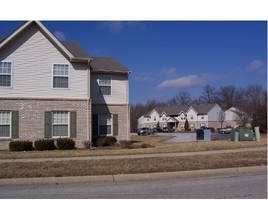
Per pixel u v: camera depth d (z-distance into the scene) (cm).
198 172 1159
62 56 2278
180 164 1285
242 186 952
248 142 2414
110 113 2652
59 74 2266
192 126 8788
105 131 2631
